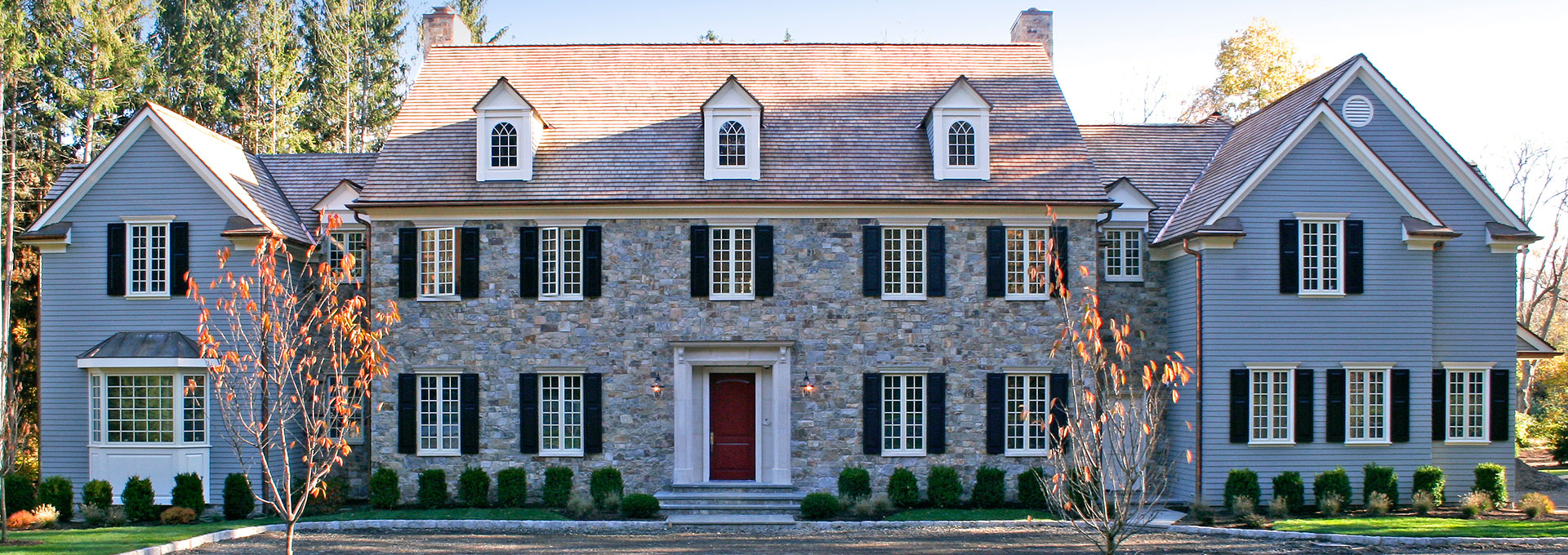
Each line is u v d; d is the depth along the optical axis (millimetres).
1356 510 23375
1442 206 25703
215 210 24469
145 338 24047
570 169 25062
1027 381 24625
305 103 49656
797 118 26719
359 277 25719
